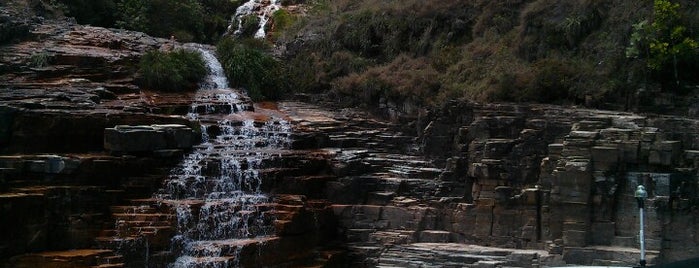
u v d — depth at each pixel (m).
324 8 41.09
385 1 37.53
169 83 33.53
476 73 30.97
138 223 24.39
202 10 47.62
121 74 32.66
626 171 24.67
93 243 24.05
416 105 31.28
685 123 24.95
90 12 41.47
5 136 25.14
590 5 30.25
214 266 23.70
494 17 33.38
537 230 25.78
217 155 28.34
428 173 28.83
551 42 30.67
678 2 28.36
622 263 23.52
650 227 23.98
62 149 26.33
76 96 28.39
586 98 27.94
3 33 32.53
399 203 28.09
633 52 27.52
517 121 27.34
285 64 37.78
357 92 33.69
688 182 24.17
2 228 22.42
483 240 26.73
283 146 30.31
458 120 29.25
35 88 28.89
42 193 23.45
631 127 25.25
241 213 25.73
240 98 34.19
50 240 23.66
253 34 46.28
